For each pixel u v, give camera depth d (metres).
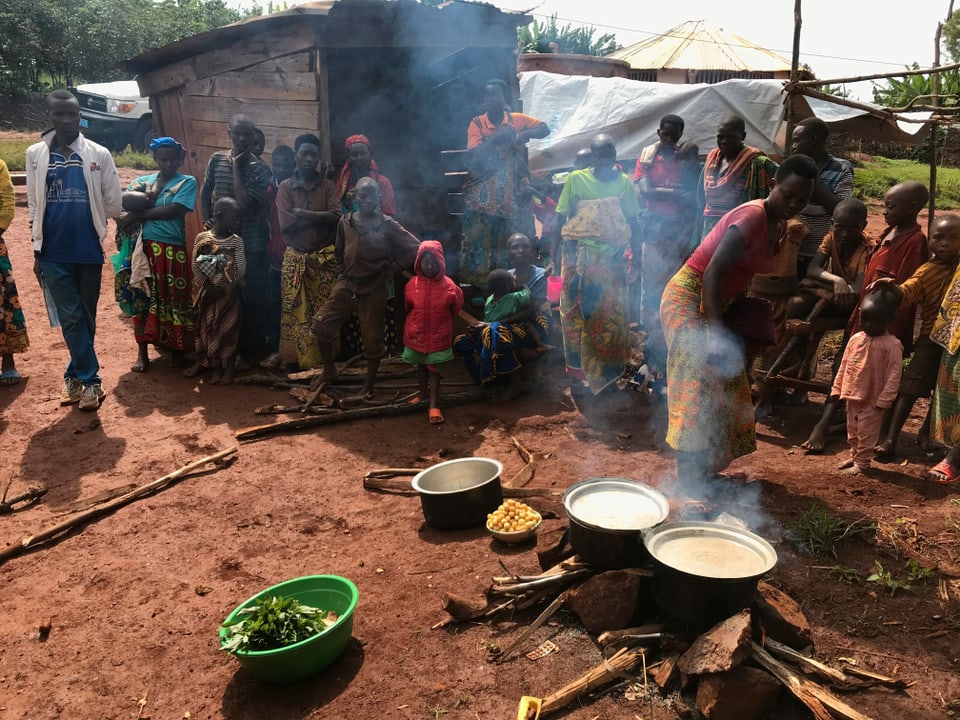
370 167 5.84
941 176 20.72
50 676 2.90
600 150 5.27
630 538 2.89
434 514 3.80
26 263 9.10
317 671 2.80
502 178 6.52
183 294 6.15
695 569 2.71
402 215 7.68
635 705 2.60
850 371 4.23
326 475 4.54
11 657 3.01
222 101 7.01
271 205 6.41
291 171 6.37
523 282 6.12
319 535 3.88
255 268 6.38
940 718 2.47
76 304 5.35
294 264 6.00
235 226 5.87
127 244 6.09
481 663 2.83
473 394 5.74
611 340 5.45
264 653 2.61
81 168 5.22
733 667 2.44
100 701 2.77
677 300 3.62
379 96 7.88
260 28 6.29
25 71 24.67
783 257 5.04
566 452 4.81
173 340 6.18
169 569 3.59
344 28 5.99
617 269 5.42
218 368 6.12
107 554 3.72
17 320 5.79
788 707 2.55
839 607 3.04
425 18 6.20
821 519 3.58
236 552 3.73
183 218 6.08
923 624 2.94
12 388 5.84
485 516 3.87
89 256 5.33
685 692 2.62
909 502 3.90
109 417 5.39
